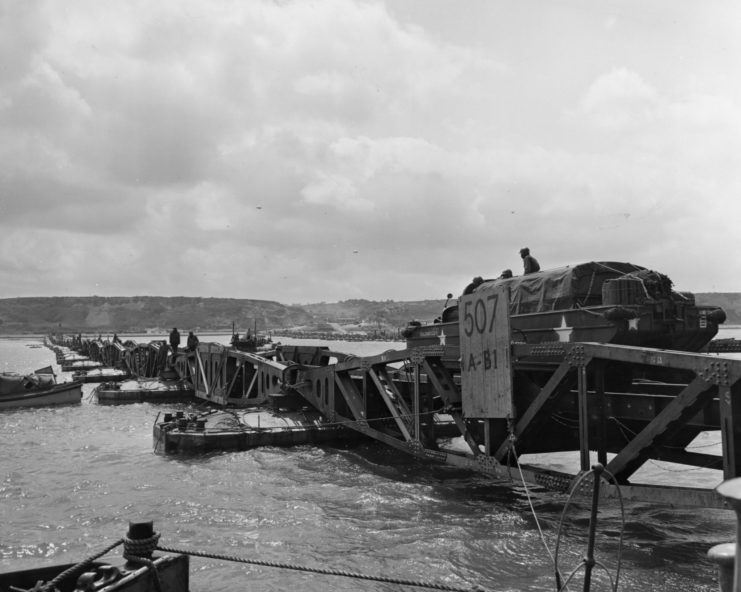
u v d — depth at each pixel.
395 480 17.38
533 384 14.24
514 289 16.33
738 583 3.03
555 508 14.38
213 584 10.27
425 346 18.44
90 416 33.38
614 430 14.23
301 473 18.34
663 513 13.80
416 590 9.87
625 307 12.73
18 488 16.94
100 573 6.75
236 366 33.00
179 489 16.59
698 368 10.27
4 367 97.88
